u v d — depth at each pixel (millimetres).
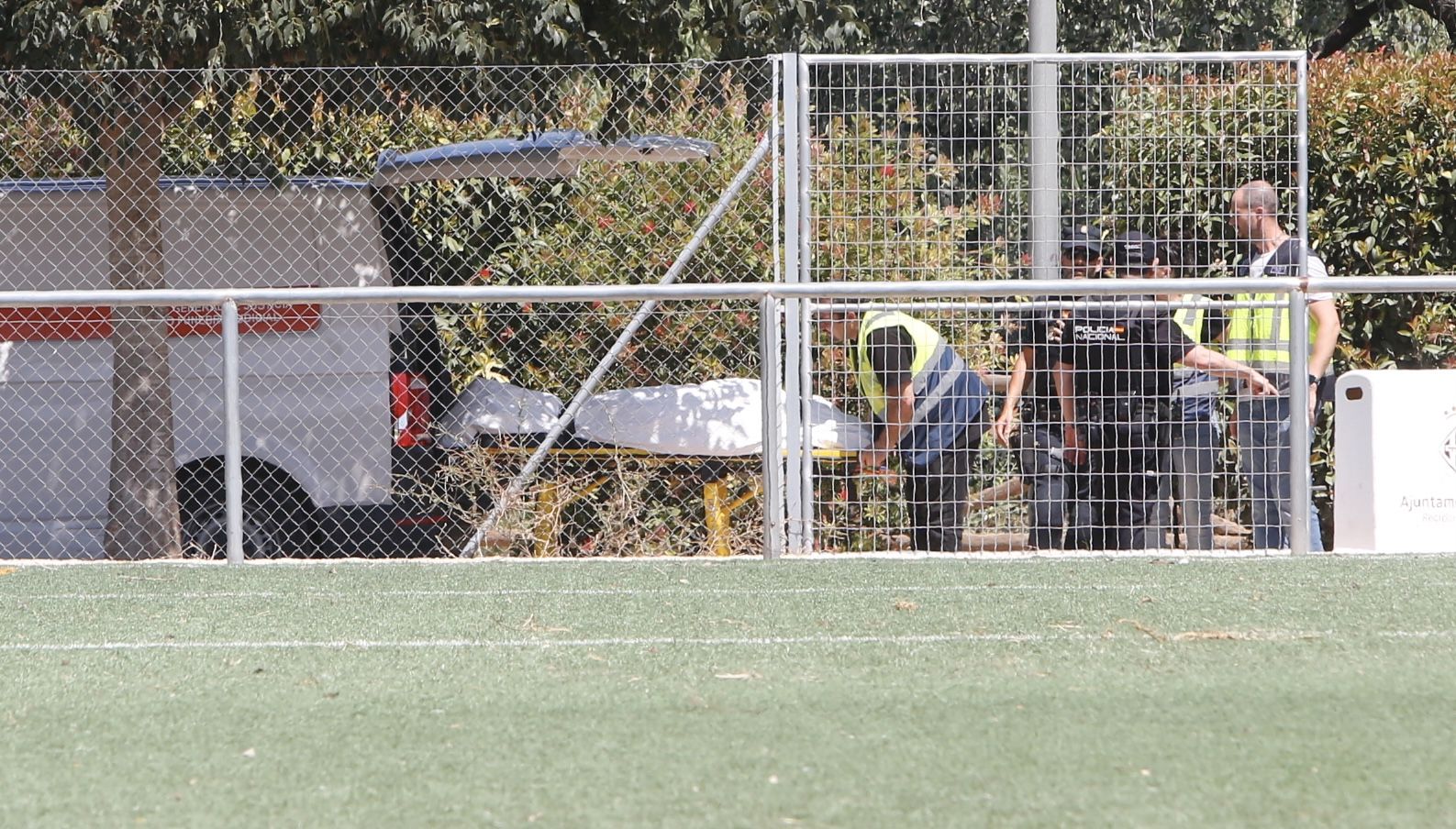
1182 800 14406
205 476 33344
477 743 16609
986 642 21297
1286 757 15648
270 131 34250
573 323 33812
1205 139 32688
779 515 28578
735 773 15398
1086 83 34094
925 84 31703
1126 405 29203
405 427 33031
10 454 33062
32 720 17797
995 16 65000
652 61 33812
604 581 26562
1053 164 32000
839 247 31047
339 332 33500
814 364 30344
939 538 29516
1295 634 21516
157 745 16734
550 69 31641
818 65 31203
